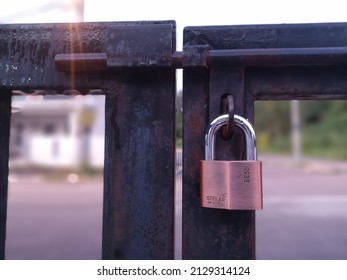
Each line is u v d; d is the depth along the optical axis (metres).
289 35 0.93
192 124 0.92
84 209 9.01
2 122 0.97
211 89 0.91
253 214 0.89
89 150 19.17
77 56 0.90
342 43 0.91
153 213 0.91
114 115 0.93
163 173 0.91
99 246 5.69
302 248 5.48
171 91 0.92
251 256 0.88
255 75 0.91
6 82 0.95
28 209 9.07
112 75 0.93
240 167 0.85
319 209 8.67
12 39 0.96
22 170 19.17
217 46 0.94
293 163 24.81
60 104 19.88
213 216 0.90
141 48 0.89
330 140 33.59
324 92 0.90
